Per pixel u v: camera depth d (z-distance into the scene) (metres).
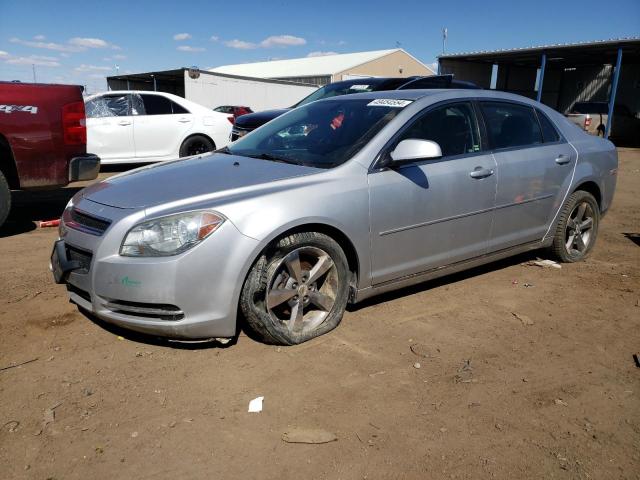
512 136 4.46
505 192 4.27
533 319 3.88
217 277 2.98
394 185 3.61
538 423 2.67
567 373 3.14
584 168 4.92
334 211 3.32
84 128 5.88
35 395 2.81
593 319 3.91
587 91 29.50
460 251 4.10
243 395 2.85
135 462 2.35
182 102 11.18
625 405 2.84
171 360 3.18
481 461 2.39
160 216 2.98
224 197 3.14
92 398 2.79
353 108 4.17
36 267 4.74
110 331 3.53
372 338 3.51
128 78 31.69
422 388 2.95
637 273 4.95
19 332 3.49
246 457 2.39
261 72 51.53
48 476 2.26
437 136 3.95
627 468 2.37
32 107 5.48
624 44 20.02
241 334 3.51
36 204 7.64
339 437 2.53
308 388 2.92
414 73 51.34
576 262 5.20
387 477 2.28
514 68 30.31
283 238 3.18
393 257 3.70
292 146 4.02
